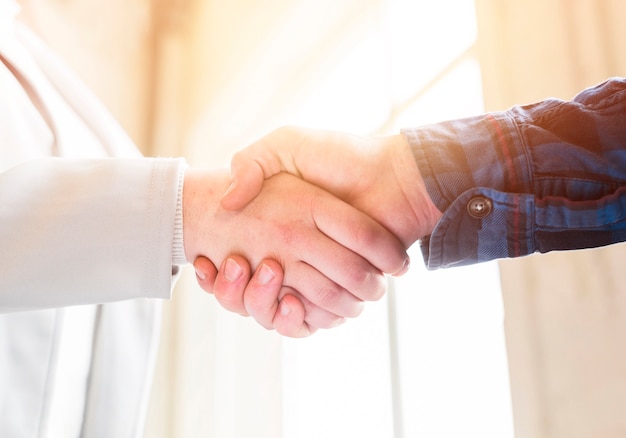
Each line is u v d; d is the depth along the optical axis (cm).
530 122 71
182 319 277
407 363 186
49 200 71
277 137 82
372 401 202
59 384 90
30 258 68
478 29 147
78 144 97
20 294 68
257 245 79
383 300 203
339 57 226
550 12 129
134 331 100
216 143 280
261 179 79
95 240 70
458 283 176
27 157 86
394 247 76
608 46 117
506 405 158
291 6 252
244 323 255
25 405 82
